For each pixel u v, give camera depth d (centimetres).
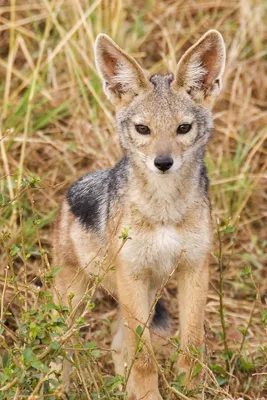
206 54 1034
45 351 836
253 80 1680
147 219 995
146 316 1028
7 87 1538
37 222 972
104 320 1274
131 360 963
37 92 1579
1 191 1401
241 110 1614
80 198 1157
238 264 1393
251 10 1748
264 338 1239
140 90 1035
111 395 916
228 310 1314
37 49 1716
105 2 1683
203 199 1014
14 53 1619
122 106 1045
